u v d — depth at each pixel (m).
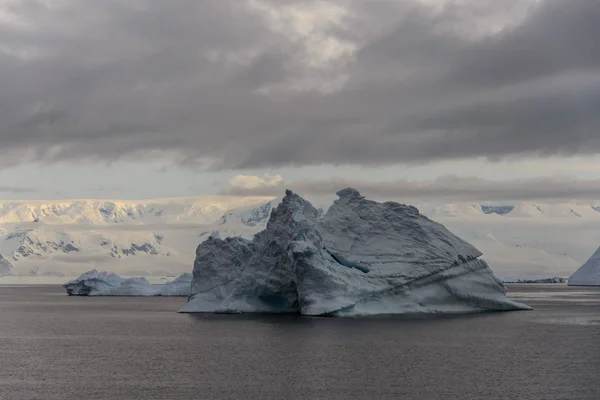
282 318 149.75
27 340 130.50
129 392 81.81
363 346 111.56
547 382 85.38
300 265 142.38
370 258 151.38
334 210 159.12
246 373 91.38
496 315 158.75
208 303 167.38
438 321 143.38
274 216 157.25
